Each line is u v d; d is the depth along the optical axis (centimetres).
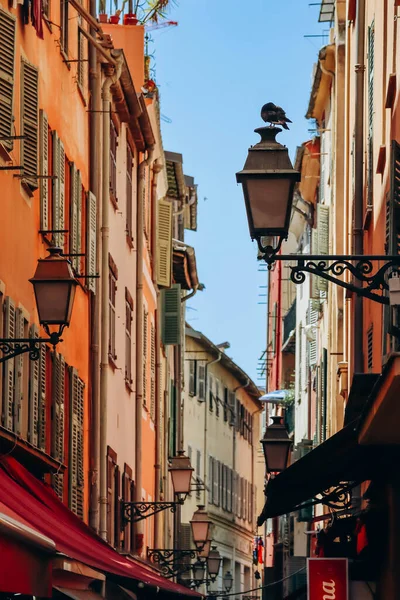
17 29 2175
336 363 3981
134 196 3988
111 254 3394
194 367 7294
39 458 2050
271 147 1379
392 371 1354
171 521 5131
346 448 1859
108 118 3173
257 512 9850
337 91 4050
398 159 1493
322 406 4550
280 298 7812
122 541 3559
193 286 5441
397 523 1848
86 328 2984
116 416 3484
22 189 2189
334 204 4056
